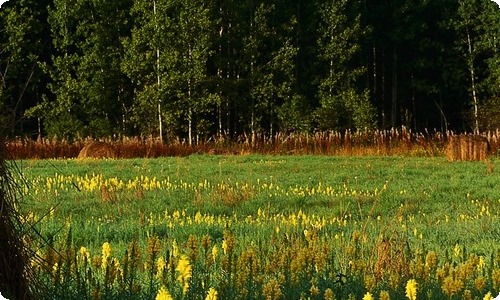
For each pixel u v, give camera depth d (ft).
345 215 43.06
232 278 19.03
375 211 47.88
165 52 124.77
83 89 127.75
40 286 18.04
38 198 48.14
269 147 105.40
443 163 82.17
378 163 80.48
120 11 133.69
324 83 139.95
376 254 21.63
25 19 117.80
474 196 54.44
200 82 126.72
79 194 51.55
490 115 139.03
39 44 124.98
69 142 110.73
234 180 62.54
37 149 95.81
